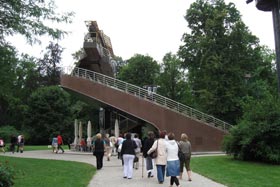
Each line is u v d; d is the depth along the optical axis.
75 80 35.41
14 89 23.06
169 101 36.09
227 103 44.88
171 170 12.55
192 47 50.44
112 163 22.75
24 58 21.28
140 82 67.75
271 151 22.11
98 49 40.88
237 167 19.73
